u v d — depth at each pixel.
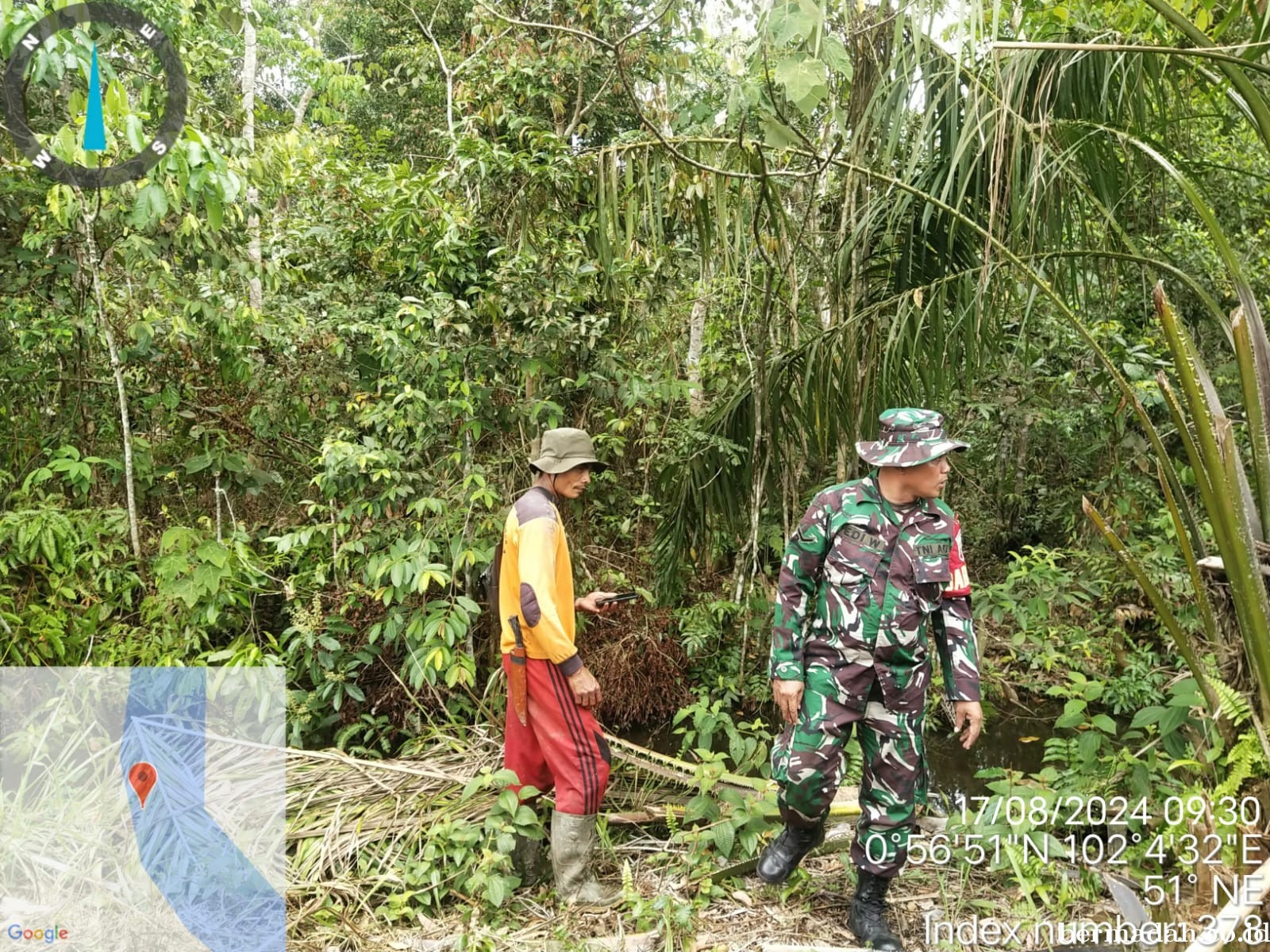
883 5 3.07
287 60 8.27
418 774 2.96
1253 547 1.71
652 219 3.55
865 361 3.46
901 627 2.17
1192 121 4.14
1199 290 2.35
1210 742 2.10
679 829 2.82
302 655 3.78
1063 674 4.47
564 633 2.39
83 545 3.87
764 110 2.79
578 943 2.25
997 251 3.03
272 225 4.81
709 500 4.25
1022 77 2.84
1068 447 5.82
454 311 3.65
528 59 4.73
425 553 3.47
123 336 4.20
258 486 4.55
